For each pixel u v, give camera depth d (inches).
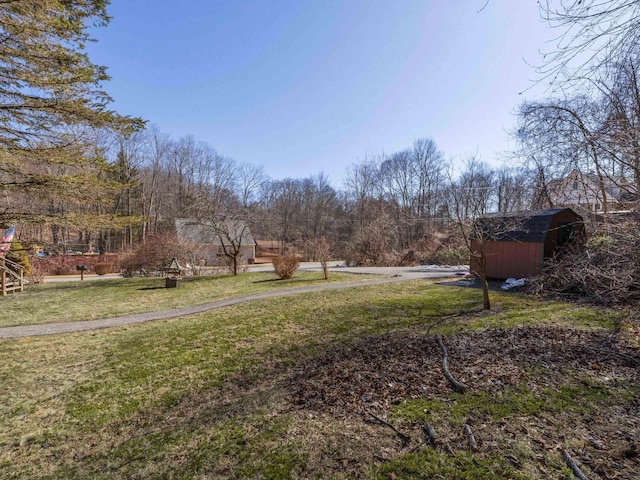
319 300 348.5
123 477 92.4
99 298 420.2
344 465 84.4
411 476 77.5
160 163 1219.9
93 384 164.1
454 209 284.0
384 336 208.5
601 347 158.2
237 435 106.5
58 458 107.3
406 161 1291.8
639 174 163.5
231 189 1290.6
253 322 268.7
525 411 101.8
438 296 346.9
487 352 158.1
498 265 446.6
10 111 220.2
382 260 868.0
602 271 220.8
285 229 1612.9
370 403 116.7
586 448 82.5
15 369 186.1
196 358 193.2
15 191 238.8
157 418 129.0
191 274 665.0
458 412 103.8
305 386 141.6
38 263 589.9
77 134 245.4
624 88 164.4
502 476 74.5
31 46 209.2
